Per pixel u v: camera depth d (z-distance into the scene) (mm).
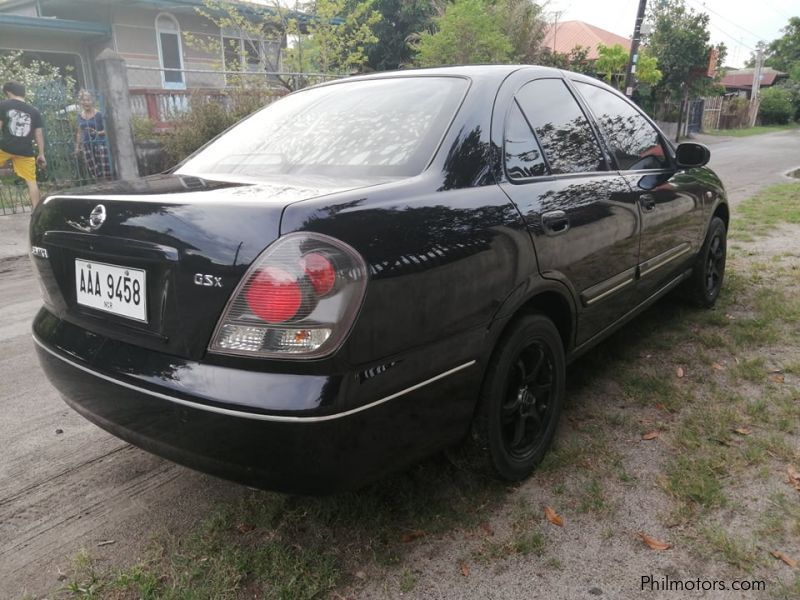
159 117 11461
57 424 3170
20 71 11773
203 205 1836
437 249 1978
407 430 1969
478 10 16484
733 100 39469
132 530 2348
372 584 2049
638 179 3359
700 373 3523
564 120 2961
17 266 6930
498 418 2377
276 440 1718
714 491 2439
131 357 1969
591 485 2531
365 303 1761
